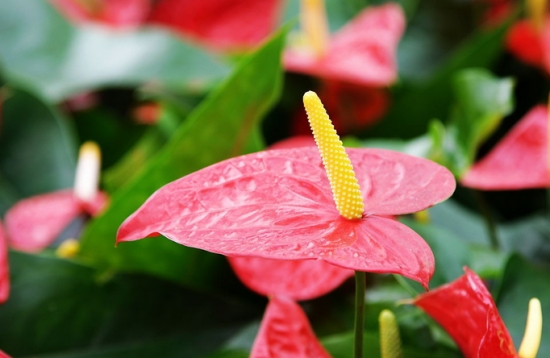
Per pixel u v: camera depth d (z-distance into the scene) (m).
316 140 0.47
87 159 0.70
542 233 0.79
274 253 0.43
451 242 0.63
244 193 0.47
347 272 0.58
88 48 0.93
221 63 0.90
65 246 0.69
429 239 0.63
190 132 0.63
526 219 0.88
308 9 0.85
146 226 0.45
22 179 0.82
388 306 0.61
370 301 0.62
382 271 0.43
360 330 0.48
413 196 0.48
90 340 0.64
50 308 0.64
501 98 0.71
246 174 0.48
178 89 0.92
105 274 0.65
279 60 0.63
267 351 0.53
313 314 0.64
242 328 0.65
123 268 0.66
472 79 0.73
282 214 0.46
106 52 0.92
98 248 0.65
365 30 0.89
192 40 1.11
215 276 0.68
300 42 0.91
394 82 0.89
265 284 0.58
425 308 0.51
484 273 0.63
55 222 0.69
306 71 0.83
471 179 0.67
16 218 0.69
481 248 0.66
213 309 0.66
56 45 0.93
